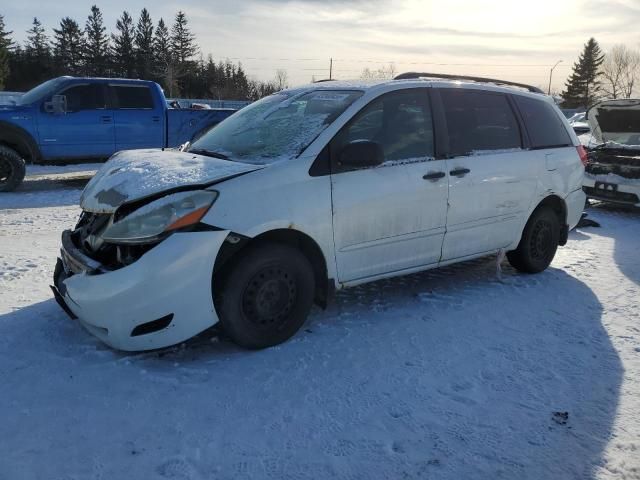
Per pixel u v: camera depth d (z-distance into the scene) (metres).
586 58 81.19
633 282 5.49
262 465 2.62
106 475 2.51
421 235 4.40
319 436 2.85
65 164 11.37
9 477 2.47
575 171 5.66
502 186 4.91
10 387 3.18
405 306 4.62
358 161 3.79
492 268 5.77
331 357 3.68
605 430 2.99
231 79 84.94
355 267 4.08
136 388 3.22
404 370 3.54
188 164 3.79
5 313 4.19
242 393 3.21
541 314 4.56
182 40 82.19
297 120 4.20
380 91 4.23
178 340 3.41
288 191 3.65
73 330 3.93
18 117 10.60
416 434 2.90
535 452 2.79
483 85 5.04
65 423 2.87
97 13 75.69
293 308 3.81
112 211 3.43
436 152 4.48
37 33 79.25
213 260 3.38
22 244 6.29
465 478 2.59
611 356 3.85
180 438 2.79
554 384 3.45
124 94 11.68
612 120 9.91
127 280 3.23
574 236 7.58
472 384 3.41
